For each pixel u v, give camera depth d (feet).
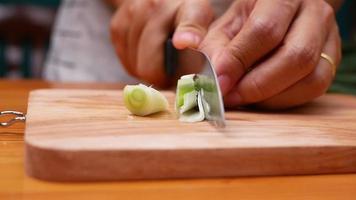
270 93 1.78
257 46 1.74
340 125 1.69
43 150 1.35
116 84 2.81
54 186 1.34
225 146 1.43
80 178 1.37
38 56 4.25
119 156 1.38
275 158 1.46
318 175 1.49
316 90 1.81
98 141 1.41
